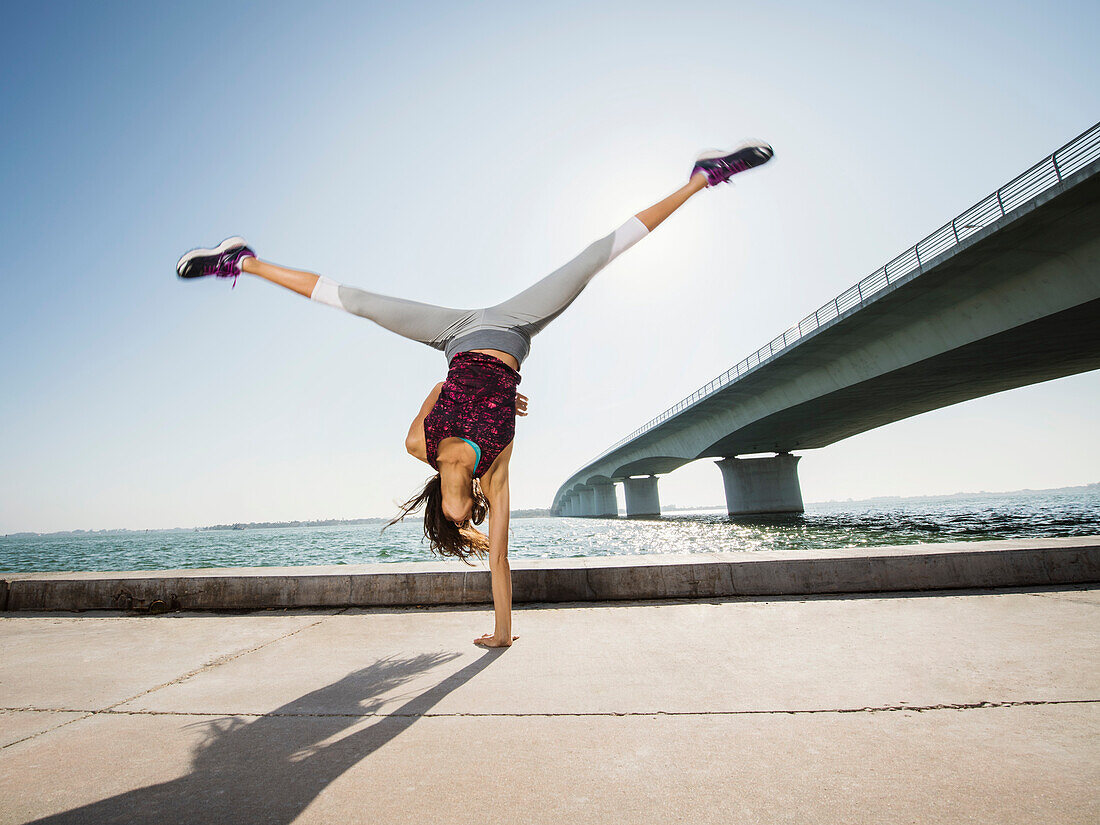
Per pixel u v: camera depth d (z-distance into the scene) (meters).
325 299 2.88
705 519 70.00
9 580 5.18
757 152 2.94
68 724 2.26
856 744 1.79
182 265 3.00
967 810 1.36
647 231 2.80
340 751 1.90
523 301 2.67
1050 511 55.38
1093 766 1.57
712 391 39.38
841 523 44.47
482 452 2.52
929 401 37.16
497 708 2.26
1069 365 28.89
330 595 4.76
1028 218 17.53
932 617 3.53
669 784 1.58
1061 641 2.86
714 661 2.82
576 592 4.56
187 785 1.67
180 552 57.94
